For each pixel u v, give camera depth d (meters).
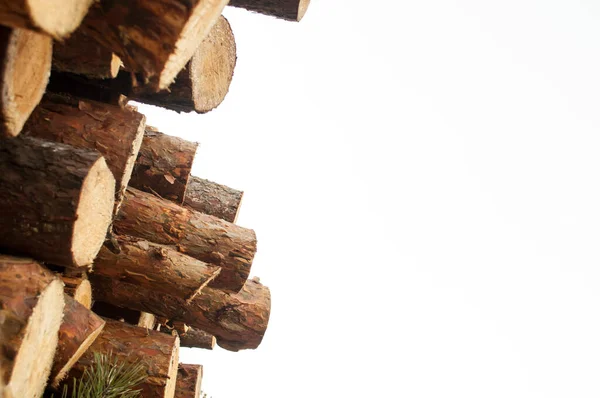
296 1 4.38
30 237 2.85
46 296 2.82
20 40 2.40
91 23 2.57
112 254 4.18
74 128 3.53
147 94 4.08
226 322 4.98
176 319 4.90
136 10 2.43
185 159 4.63
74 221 2.84
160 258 4.25
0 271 2.73
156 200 4.55
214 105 4.43
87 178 2.87
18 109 2.54
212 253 4.59
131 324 4.60
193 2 2.37
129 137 3.60
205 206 5.23
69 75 3.66
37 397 3.15
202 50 3.99
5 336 2.63
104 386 3.68
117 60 3.37
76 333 3.43
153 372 4.06
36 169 2.83
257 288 5.25
